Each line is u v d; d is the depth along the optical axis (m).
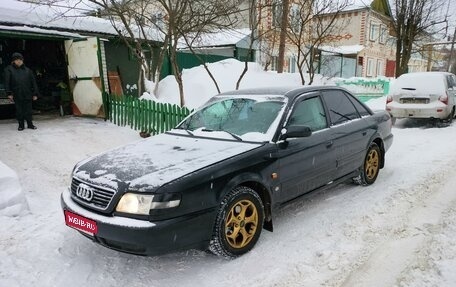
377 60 29.50
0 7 9.64
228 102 4.43
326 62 20.69
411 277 2.88
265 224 3.66
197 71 13.11
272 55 17.53
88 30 11.04
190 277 3.00
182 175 2.93
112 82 11.83
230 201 3.14
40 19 10.12
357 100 5.21
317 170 4.07
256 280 2.93
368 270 3.01
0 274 3.07
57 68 12.06
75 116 10.74
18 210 4.25
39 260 3.29
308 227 3.84
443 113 9.46
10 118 10.34
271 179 3.50
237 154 3.33
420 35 17.44
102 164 3.33
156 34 12.53
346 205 4.41
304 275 2.98
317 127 4.21
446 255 3.17
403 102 9.91
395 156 6.89
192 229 2.90
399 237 3.56
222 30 11.64
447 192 4.79
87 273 3.08
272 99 4.12
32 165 6.27
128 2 10.20
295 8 15.47
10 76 8.16
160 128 8.34
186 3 9.02
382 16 27.80
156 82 11.45
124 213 2.82
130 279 2.99
